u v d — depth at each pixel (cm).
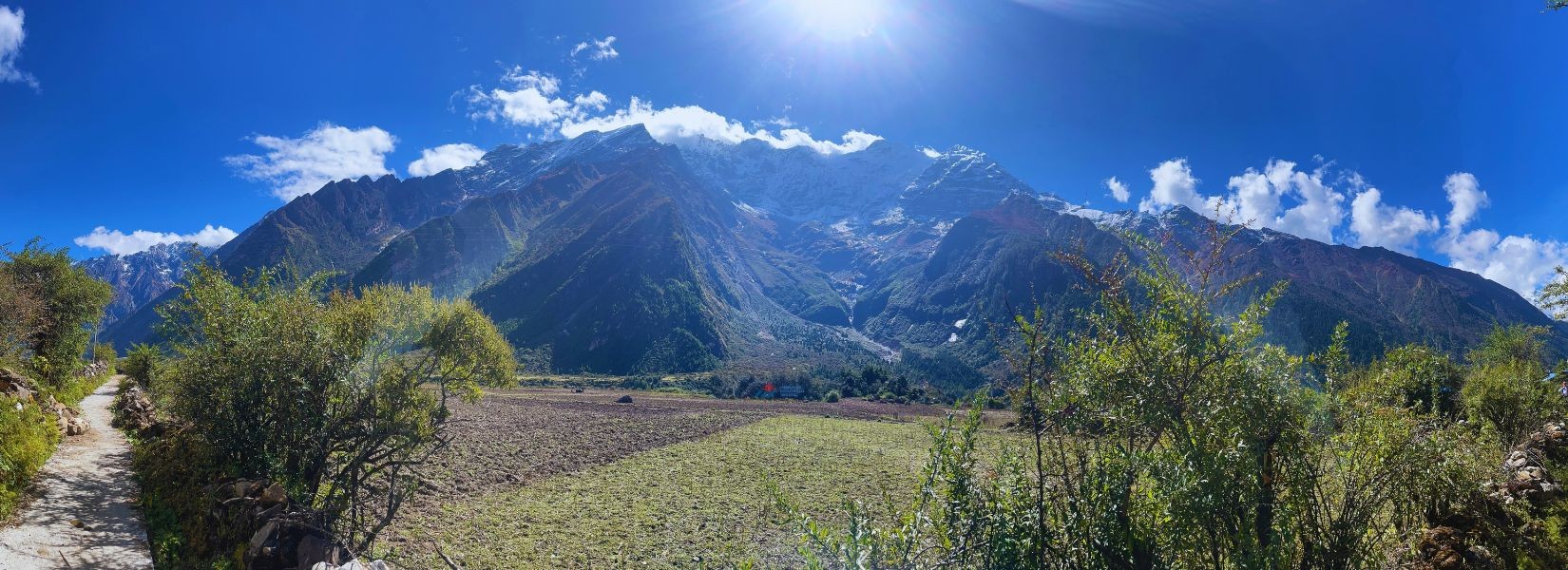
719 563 1778
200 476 1588
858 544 606
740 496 2738
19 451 1537
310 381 1664
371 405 1714
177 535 1403
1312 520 649
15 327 2820
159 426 2095
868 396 11031
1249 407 622
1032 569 623
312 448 1650
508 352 2053
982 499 654
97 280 3762
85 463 1802
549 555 1920
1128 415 648
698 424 5588
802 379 12681
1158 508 641
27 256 3356
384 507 2064
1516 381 1319
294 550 1333
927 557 662
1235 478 616
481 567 1789
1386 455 661
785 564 1772
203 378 1652
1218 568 616
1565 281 1480
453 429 3969
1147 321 666
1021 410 687
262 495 1417
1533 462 940
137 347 4119
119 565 1229
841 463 3653
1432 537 764
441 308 1931
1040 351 668
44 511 1409
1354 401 712
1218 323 650
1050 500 660
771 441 4562
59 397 2992
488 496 2580
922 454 4059
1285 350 674
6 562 1156
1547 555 727
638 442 4331
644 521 2305
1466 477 755
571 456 3634
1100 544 621
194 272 1745
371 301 1811
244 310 1722
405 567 1527
